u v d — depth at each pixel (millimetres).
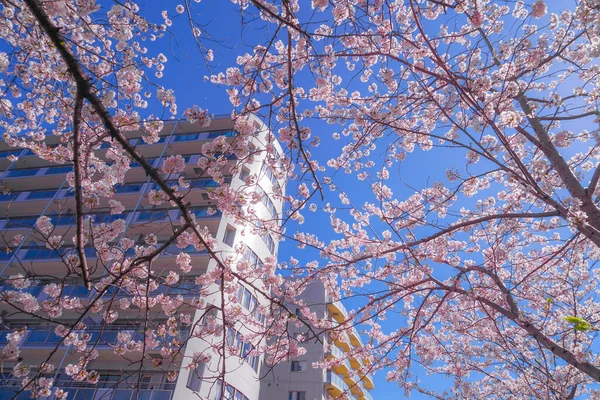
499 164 5164
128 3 5469
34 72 5590
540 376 8336
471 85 5113
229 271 4754
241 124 5180
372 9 5273
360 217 8961
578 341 6430
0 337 17656
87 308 4188
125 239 5820
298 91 6805
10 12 5254
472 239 8320
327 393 25656
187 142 24594
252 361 18031
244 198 5531
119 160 5934
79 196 3617
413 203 8172
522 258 8641
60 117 7145
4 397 14227
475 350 10070
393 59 5668
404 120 7184
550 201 5082
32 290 19422
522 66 5508
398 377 7824
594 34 5184
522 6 6289
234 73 6043
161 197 4711
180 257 6375
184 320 7605
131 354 15047
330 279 8344
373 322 8766
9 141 7953
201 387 14609
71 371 6363
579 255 7836
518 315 5836
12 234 22359
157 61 7547
